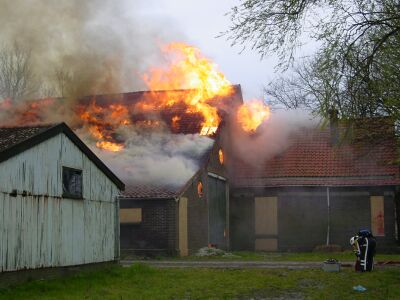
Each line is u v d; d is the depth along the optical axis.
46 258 13.10
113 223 16.50
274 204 28.12
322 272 16.25
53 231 13.46
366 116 12.80
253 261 20.70
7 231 11.84
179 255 22.28
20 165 12.41
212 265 18.86
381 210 26.73
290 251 27.48
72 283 13.14
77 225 14.56
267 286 13.62
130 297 11.75
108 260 16.06
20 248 12.21
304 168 28.33
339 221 27.19
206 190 25.25
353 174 27.44
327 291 12.88
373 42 11.73
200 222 24.61
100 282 13.70
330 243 27.12
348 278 14.95
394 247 26.11
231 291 12.85
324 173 27.88
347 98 11.80
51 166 13.56
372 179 27.05
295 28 11.38
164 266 18.38
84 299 11.30
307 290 13.06
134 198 22.27
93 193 15.47
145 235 22.44
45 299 11.04
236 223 28.61
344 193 27.30
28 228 12.53
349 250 26.67
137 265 16.09
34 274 12.70
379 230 26.64
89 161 15.36
